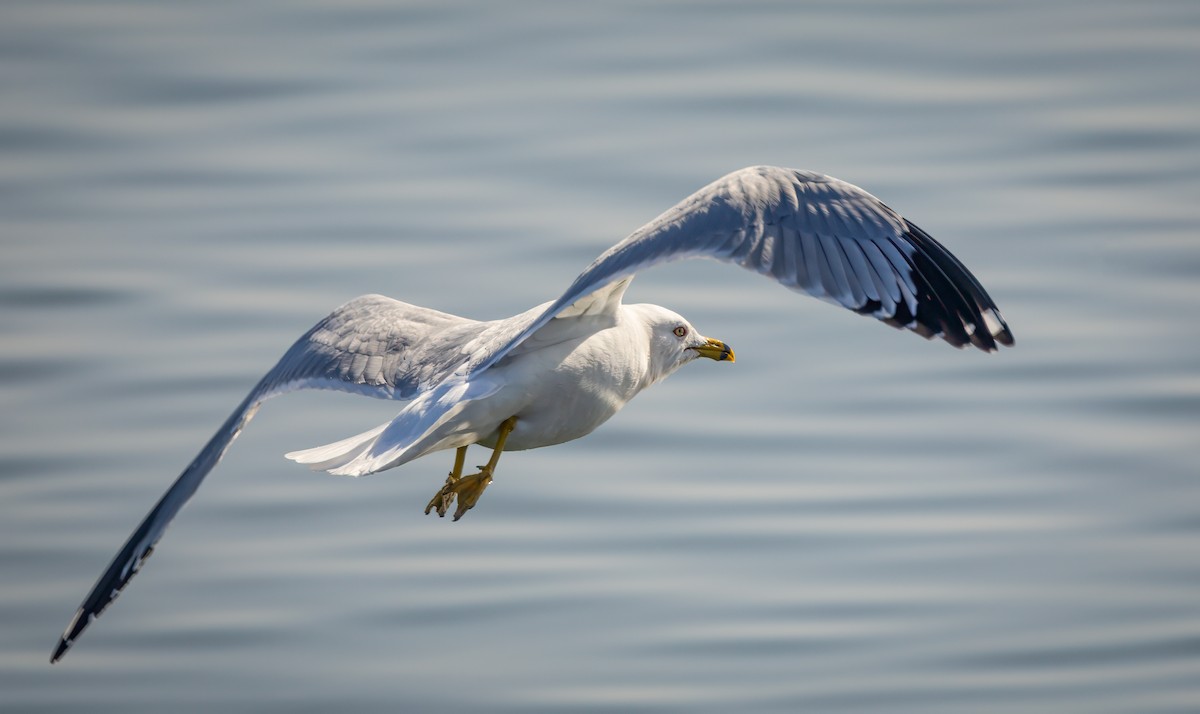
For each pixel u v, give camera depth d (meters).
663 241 11.17
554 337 12.65
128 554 12.40
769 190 11.30
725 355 13.92
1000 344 10.91
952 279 11.01
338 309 13.78
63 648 12.23
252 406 13.23
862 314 10.83
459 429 12.38
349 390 13.25
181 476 12.60
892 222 11.14
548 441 12.90
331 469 12.06
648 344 13.52
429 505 12.76
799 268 10.98
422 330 13.43
